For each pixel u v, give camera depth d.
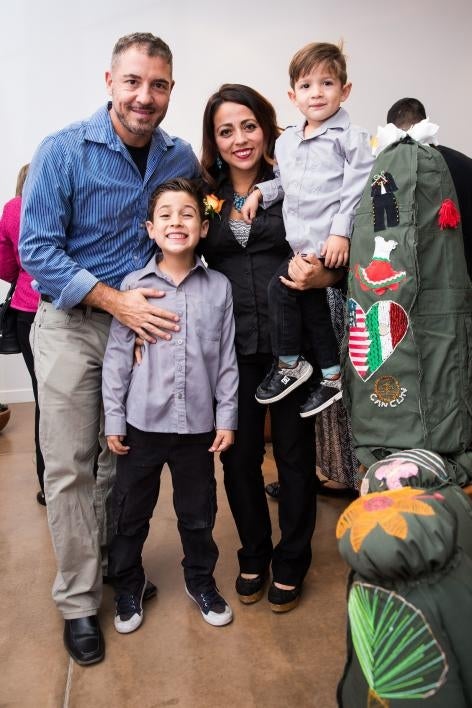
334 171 1.70
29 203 1.58
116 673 1.57
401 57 4.33
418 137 1.59
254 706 1.45
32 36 4.07
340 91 1.74
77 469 1.66
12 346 2.68
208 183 1.83
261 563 1.88
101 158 1.66
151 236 1.71
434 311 1.36
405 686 0.91
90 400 1.70
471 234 1.45
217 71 4.23
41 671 1.59
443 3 4.29
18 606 1.89
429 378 1.36
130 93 1.58
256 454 1.85
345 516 1.05
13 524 2.48
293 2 4.20
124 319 1.62
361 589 0.97
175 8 4.14
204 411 1.69
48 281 1.60
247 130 1.74
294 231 1.71
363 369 1.41
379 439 1.41
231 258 1.79
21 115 4.14
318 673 1.55
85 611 1.67
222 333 1.75
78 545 1.67
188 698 1.48
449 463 1.34
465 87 4.40
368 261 1.39
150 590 1.89
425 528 0.95
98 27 4.12
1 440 3.63
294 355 1.72
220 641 1.69
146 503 1.74
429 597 0.92
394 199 1.36
